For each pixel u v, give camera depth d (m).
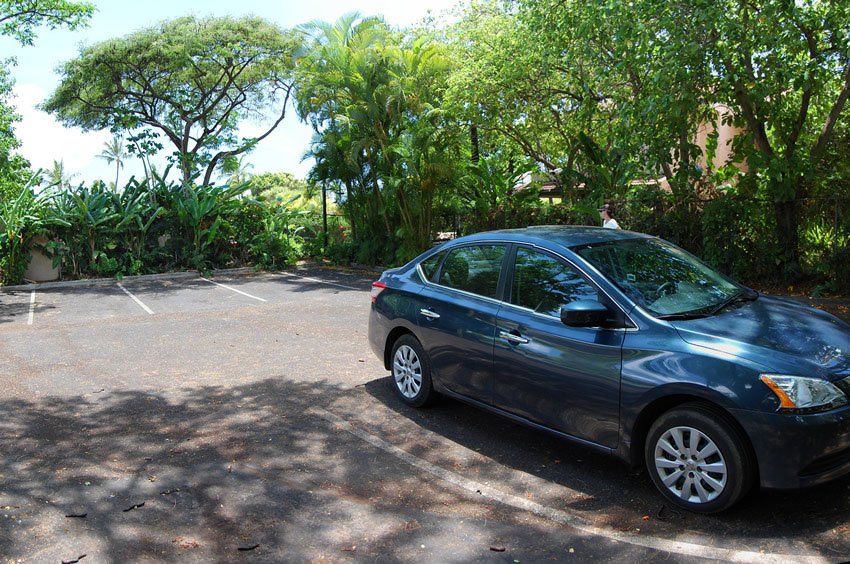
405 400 5.94
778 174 10.98
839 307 9.97
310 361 7.85
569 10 12.62
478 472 4.55
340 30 17.86
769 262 11.96
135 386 6.88
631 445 4.07
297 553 3.49
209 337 9.54
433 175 16.88
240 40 25.81
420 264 5.95
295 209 20.97
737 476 3.61
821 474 3.53
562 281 4.67
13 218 16.50
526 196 17.52
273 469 4.65
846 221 11.27
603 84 13.31
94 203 17.86
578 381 4.31
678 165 12.93
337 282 16.52
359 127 17.64
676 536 3.59
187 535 3.69
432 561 3.40
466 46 18.78
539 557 3.42
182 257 19.08
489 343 4.94
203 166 27.30
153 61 25.53
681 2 10.19
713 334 3.93
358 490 4.30
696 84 10.60
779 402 3.48
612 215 14.25
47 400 6.41
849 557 3.29
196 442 5.20
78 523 3.83
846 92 11.30
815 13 10.70
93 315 12.15
